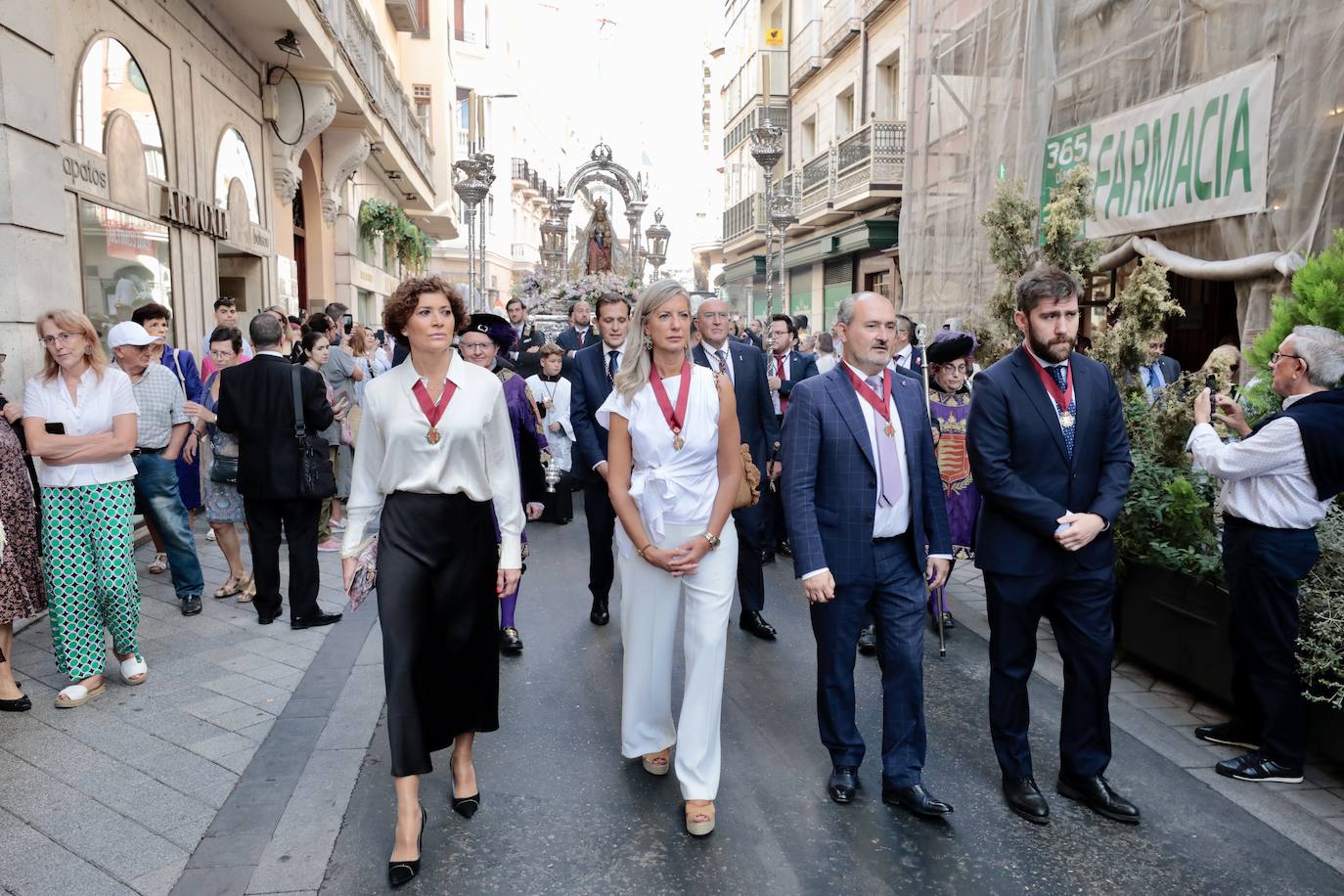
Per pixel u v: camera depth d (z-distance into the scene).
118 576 4.74
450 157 29.73
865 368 3.78
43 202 6.32
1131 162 8.61
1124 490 3.66
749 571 5.93
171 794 3.77
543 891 3.19
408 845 3.24
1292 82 6.71
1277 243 6.94
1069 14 9.79
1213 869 3.33
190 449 7.13
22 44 6.12
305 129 13.42
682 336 3.62
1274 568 3.87
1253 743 4.28
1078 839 3.53
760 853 3.43
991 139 11.10
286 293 13.91
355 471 3.51
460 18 42.50
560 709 4.75
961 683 5.17
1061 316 3.61
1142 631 5.16
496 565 3.70
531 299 18.02
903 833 3.58
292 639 5.72
